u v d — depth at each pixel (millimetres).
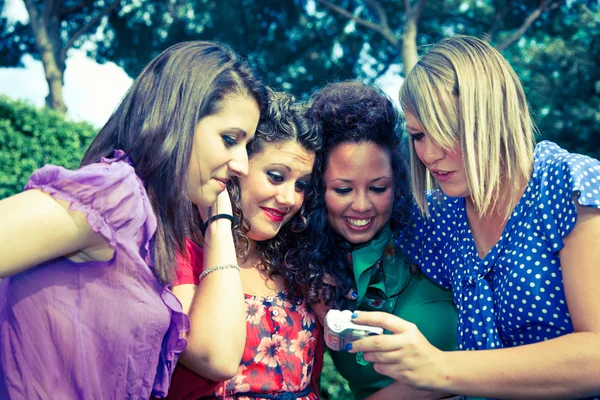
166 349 1855
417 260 2678
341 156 2561
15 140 9750
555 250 1997
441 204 2549
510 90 2105
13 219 1522
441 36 2506
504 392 1898
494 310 2199
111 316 1742
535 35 16844
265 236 2506
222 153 1957
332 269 2664
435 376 1904
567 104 16109
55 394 1725
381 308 2729
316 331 2582
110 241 1669
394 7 16734
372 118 2562
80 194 1622
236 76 2008
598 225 1912
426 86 2135
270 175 2451
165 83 1914
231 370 1984
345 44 17594
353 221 2631
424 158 2215
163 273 1821
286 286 2584
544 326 2094
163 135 1866
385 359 1913
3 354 1750
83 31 16672
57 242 1583
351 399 4988
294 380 2436
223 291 2035
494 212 2240
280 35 17641
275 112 2455
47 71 16062
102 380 1757
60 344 1723
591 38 16688
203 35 17609
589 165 1974
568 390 1871
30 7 16156
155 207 1871
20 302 1734
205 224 2189
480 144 2062
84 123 10508
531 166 2145
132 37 17578
